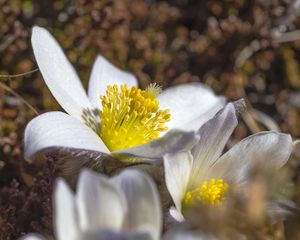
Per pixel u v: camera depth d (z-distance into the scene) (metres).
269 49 0.35
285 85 0.36
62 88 0.25
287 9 0.35
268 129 0.32
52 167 0.24
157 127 0.26
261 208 0.20
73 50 0.32
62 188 0.18
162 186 0.24
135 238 0.18
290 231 0.24
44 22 0.33
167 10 0.35
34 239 0.18
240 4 0.35
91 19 0.32
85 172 0.19
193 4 0.37
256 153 0.24
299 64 0.36
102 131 0.25
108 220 0.19
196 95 0.27
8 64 0.31
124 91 0.26
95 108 0.26
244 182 0.24
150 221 0.19
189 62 0.35
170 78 0.33
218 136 0.24
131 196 0.19
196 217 0.20
